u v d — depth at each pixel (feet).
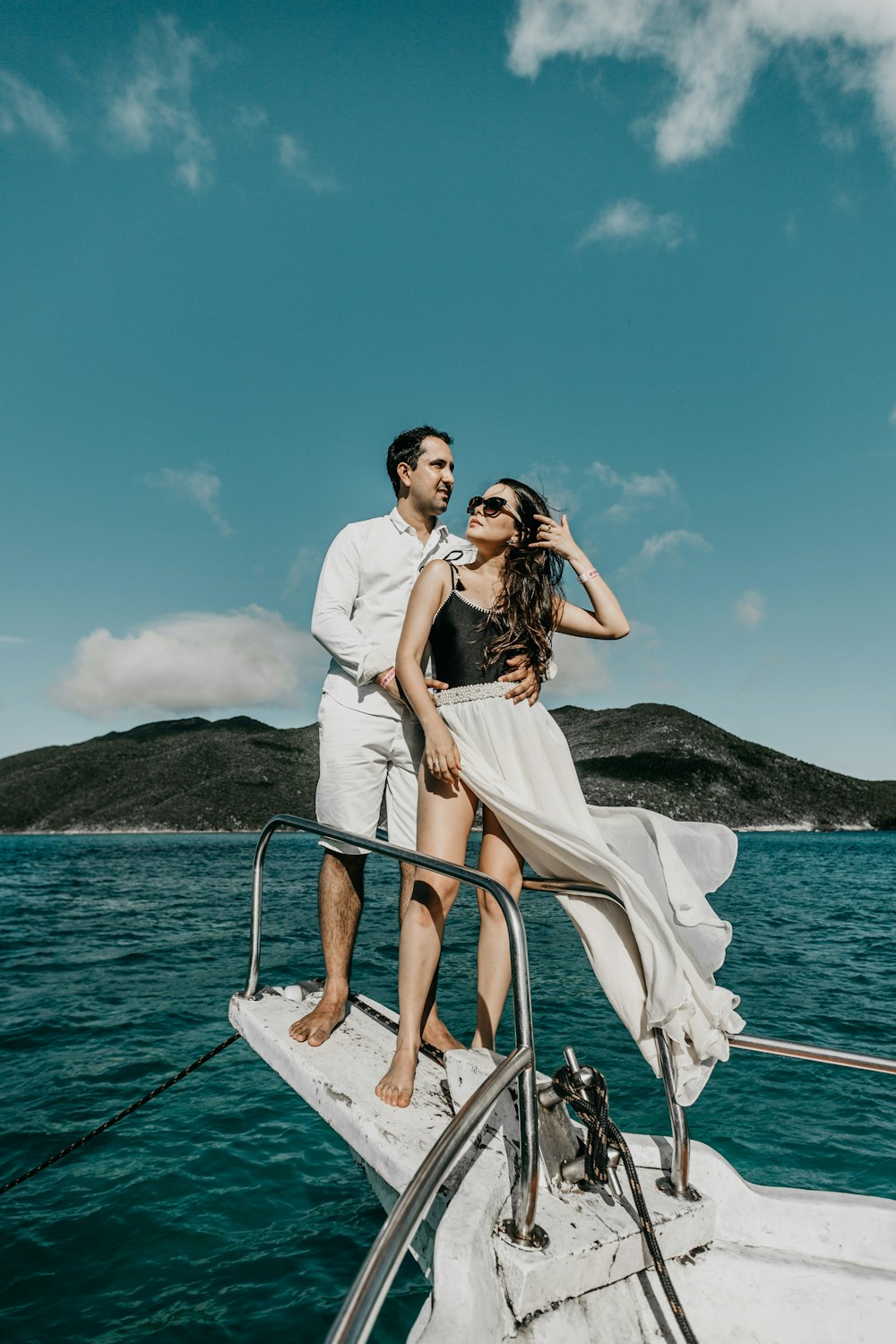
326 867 9.87
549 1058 22.79
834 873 130.41
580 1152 6.48
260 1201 15.10
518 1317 5.14
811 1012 31.01
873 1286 5.88
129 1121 18.70
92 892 84.89
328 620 10.16
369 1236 13.93
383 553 10.52
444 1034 9.33
